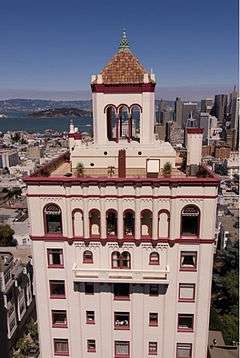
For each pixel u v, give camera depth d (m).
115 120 43.56
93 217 39.12
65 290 41.34
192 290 40.38
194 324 41.38
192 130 41.03
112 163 42.75
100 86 42.16
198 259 39.06
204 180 36.34
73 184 37.62
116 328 42.41
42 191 38.16
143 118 42.72
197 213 37.84
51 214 39.19
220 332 99.31
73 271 39.72
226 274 136.62
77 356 43.69
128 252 39.50
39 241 39.75
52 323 42.72
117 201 37.91
